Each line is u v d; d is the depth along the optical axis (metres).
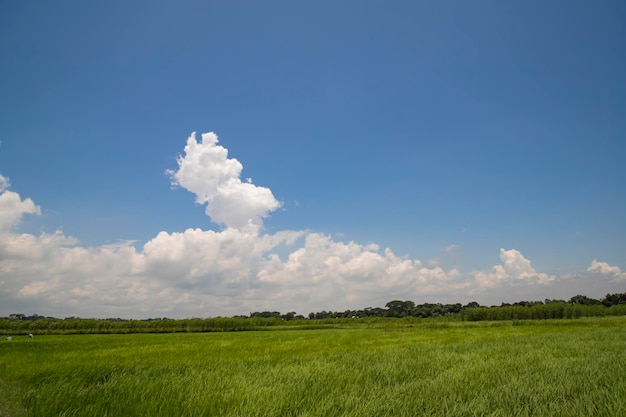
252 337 38.59
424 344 20.00
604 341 17.78
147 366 11.79
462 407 5.86
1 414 6.34
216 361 13.51
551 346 16.19
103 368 11.17
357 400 6.43
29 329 71.31
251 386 7.98
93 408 6.40
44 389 7.87
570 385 7.32
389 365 10.91
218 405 6.38
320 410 5.93
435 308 132.50
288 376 9.30
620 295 103.31
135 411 6.16
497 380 8.23
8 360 15.10
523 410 5.84
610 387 7.00
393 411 5.86
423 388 7.41
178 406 6.33
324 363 11.79
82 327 73.19
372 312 133.38
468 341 21.11
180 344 27.41
